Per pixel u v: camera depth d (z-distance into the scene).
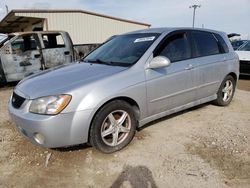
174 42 4.06
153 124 4.25
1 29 23.23
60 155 3.31
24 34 8.12
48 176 2.90
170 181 2.76
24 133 3.13
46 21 17.69
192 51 4.30
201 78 4.38
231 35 8.79
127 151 3.38
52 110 2.86
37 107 2.92
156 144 3.57
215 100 5.11
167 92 3.82
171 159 3.19
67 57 9.04
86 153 3.34
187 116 4.64
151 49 3.70
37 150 3.45
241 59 9.11
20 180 2.83
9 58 7.88
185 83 4.08
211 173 2.89
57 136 2.90
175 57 4.00
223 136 3.83
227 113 4.85
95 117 3.09
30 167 3.08
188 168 2.99
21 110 3.07
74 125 2.94
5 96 6.73
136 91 3.39
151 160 3.17
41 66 8.48
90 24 19.94
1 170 3.03
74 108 2.92
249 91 7.23
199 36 4.54
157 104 3.73
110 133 3.27
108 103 3.16
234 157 3.22
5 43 8.21
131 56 3.72
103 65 3.74
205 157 3.22
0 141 3.76
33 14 17.08
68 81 3.20
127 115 3.39
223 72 4.88
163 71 3.73
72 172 2.96
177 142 3.63
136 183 2.74
